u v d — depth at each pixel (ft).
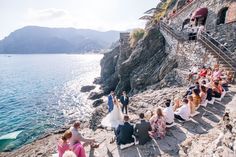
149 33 127.24
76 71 420.36
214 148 26.61
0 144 87.61
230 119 30.60
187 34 95.30
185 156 30.68
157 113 38.45
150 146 35.73
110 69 224.12
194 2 113.80
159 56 117.50
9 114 137.49
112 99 52.34
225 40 80.12
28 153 61.77
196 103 46.21
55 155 36.47
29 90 224.53
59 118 128.88
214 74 60.13
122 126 36.45
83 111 144.15
